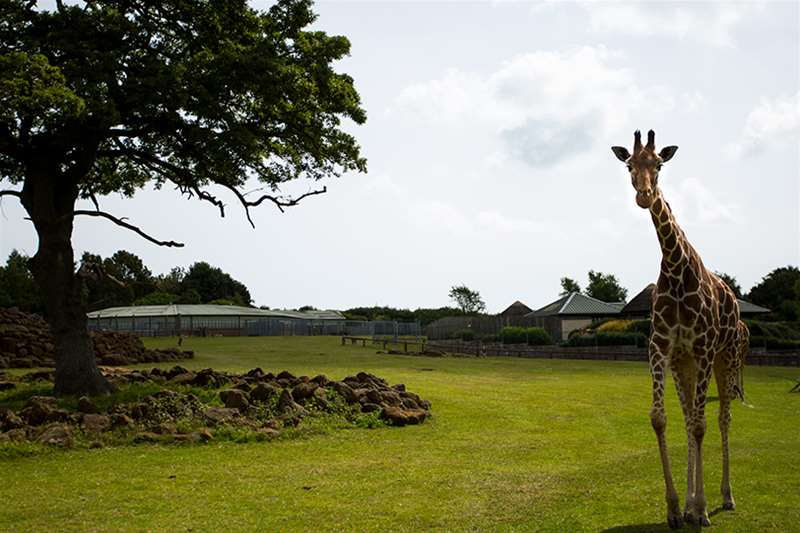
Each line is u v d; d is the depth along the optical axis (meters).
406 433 13.87
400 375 25.56
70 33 15.48
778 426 14.91
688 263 7.11
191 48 17.67
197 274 107.62
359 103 18.69
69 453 11.53
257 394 15.20
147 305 84.50
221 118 16.61
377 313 100.88
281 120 18.33
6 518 7.92
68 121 16.08
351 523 7.71
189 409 13.91
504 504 8.34
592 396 19.86
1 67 13.51
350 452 11.96
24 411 13.07
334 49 17.91
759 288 71.38
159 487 9.38
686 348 7.12
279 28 17.88
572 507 7.79
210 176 18.59
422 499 8.70
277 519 7.88
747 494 7.66
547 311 60.84
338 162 19.38
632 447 12.49
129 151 18.16
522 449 12.31
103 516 8.00
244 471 10.38
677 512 6.67
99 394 16.66
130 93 15.88
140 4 17.34
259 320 79.44
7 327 31.34
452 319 60.47
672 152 7.33
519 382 23.75
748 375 27.58
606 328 48.38
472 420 15.56
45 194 16.92
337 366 30.19
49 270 16.86
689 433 7.07
